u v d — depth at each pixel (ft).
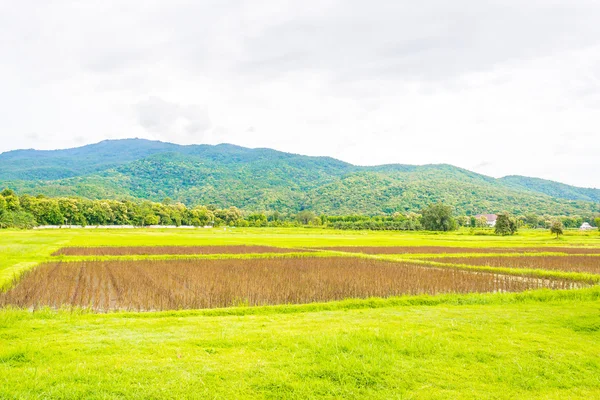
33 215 518.37
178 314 57.67
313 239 297.12
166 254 154.81
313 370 32.50
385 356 35.42
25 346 36.17
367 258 146.82
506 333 44.70
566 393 30.71
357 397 28.91
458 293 84.12
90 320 49.96
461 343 40.32
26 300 68.03
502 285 92.38
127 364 32.91
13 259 127.13
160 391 28.58
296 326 46.65
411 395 29.30
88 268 111.04
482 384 31.50
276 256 153.07
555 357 37.37
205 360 34.30
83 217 575.38
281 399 28.45
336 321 50.06
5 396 26.89
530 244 260.83
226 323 48.49
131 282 88.43
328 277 93.91
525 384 31.76
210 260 132.98
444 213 538.47
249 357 35.19
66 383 29.14
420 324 48.34
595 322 49.80
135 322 48.93
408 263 134.31
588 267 135.44
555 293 73.51
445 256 161.07
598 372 34.65
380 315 54.65
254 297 73.20
